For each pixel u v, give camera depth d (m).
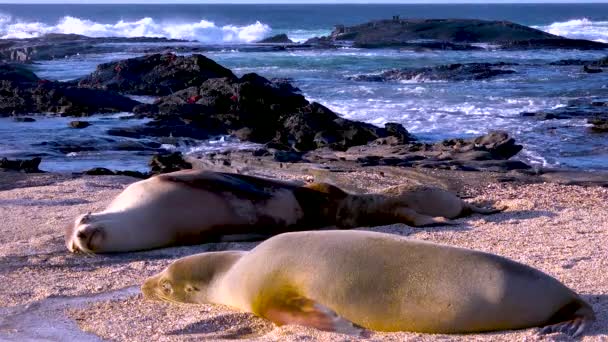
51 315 5.95
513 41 59.41
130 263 7.50
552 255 7.12
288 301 5.22
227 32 83.75
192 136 21.70
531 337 4.67
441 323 4.86
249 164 14.69
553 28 90.31
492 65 42.56
